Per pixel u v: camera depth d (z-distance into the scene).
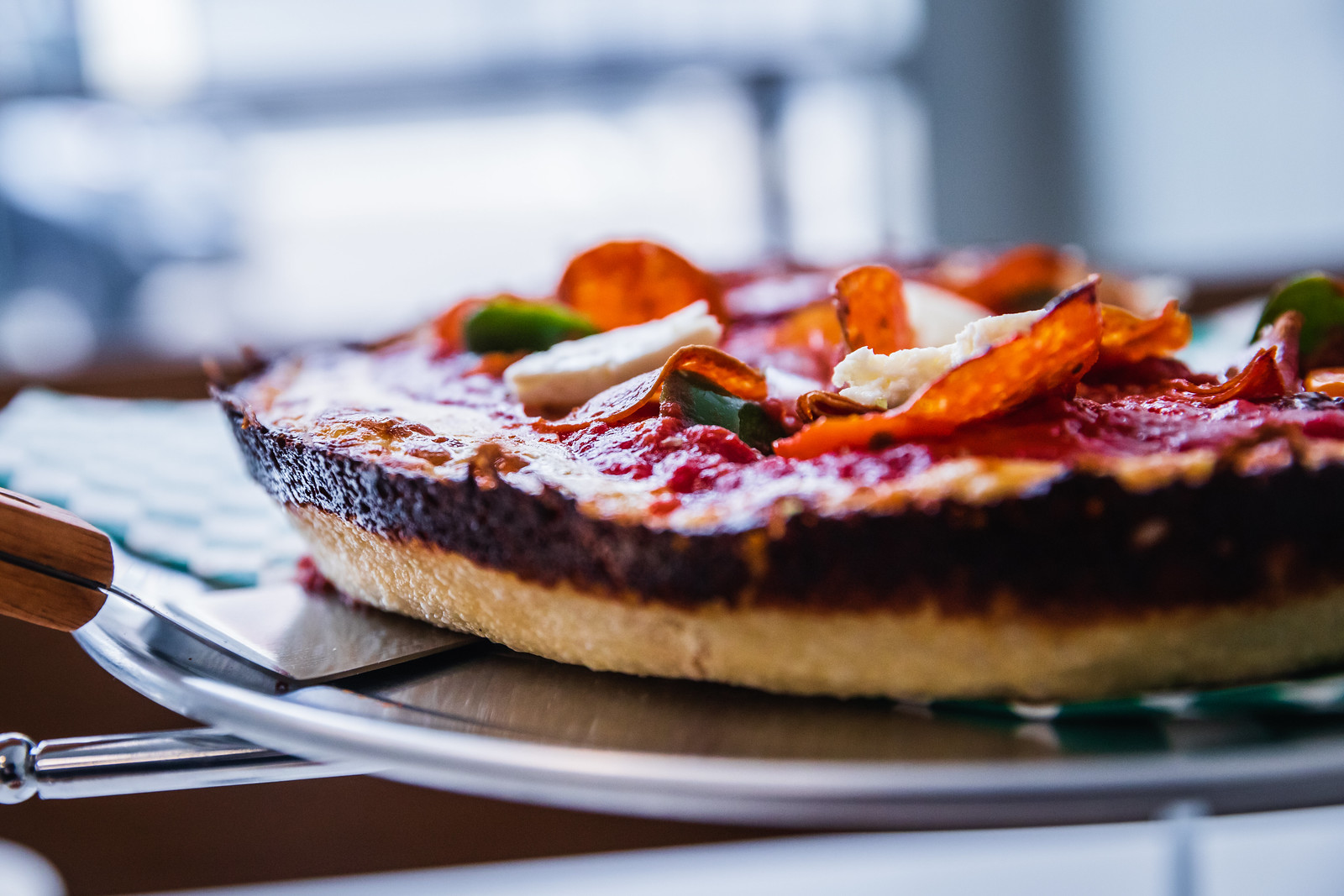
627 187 1.88
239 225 1.80
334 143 1.81
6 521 0.38
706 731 0.36
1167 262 1.14
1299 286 0.45
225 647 0.40
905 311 0.45
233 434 0.46
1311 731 0.35
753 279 0.69
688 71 1.81
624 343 0.45
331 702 0.38
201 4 1.72
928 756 0.35
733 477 0.38
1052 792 0.34
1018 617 0.36
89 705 0.55
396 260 1.86
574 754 0.35
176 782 0.38
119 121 1.72
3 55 1.67
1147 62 1.60
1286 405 0.39
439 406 0.46
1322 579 0.36
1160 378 0.43
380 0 1.76
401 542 0.40
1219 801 0.33
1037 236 1.84
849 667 0.37
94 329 1.71
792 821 0.34
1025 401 0.38
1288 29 1.36
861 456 0.38
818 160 1.85
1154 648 0.36
